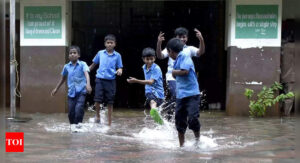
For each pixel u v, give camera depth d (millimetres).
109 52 7953
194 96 5418
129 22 12516
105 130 7219
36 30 10508
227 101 10320
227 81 10406
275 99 9820
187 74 5363
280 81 10609
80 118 7227
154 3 12406
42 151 5137
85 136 6449
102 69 7895
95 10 12352
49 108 10539
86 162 4500
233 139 6266
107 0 12273
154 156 4832
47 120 8766
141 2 12414
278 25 9977
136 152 5098
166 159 4652
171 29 12500
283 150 5285
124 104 12977
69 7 11117
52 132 6855
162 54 6852
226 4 11477
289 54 10562
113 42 7906
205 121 8938
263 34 10008
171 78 7242
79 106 7215
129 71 12938
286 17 11414
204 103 12234
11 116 8508
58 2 10422
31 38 10523
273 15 9969
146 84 7148
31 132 6816
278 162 4531
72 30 11984
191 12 12297
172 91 7234
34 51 10539
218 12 12055
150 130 7117
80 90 7273
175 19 12422
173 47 5414
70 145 5602
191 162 4484
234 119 9375
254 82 10055
